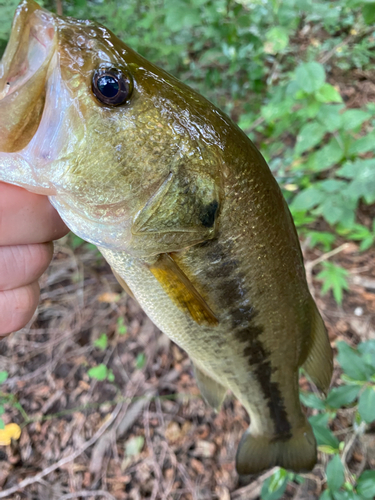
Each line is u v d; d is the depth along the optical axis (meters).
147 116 0.12
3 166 0.11
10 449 0.33
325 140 0.47
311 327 0.19
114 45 0.12
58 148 0.11
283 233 0.15
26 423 0.34
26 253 0.13
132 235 0.13
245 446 0.22
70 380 0.37
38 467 0.32
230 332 0.16
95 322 0.40
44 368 0.38
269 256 0.15
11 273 0.13
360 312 0.35
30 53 0.11
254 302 0.16
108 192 0.12
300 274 0.17
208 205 0.13
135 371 0.36
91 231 0.13
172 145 0.12
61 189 0.12
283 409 0.20
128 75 0.12
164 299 0.15
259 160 0.14
